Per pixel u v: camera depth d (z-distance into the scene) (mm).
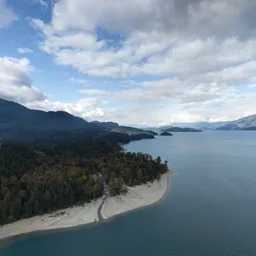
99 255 73125
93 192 119500
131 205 111000
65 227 91188
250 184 141125
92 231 88000
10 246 79562
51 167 158750
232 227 86688
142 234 84375
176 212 101750
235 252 71812
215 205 108250
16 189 109375
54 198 107062
